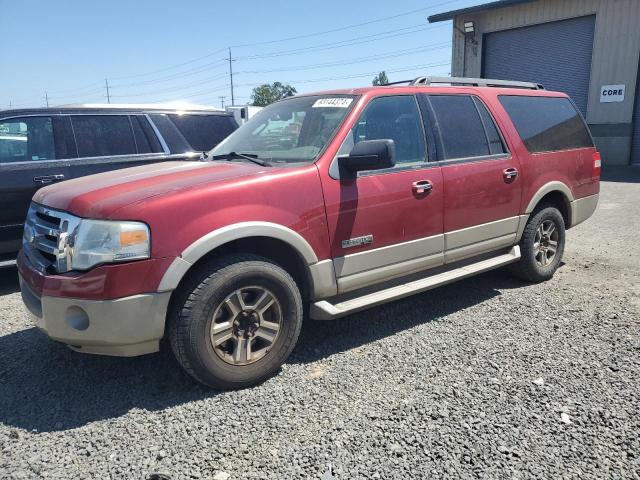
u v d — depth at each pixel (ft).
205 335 10.41
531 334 13.55
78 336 9.98
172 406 10.44
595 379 11.15
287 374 11.71
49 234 11.07
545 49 58.85
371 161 11.63
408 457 8.71
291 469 8.48
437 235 14.19
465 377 11.33
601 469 8.34
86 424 9.87
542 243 17.78
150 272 9.88
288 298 11.43
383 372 11.66
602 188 41.65
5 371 12.09
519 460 8.59
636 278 18.28
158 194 10.33
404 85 14.48
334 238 12.15
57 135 19.54
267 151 13.56
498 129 16.03
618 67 52.60
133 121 21.34
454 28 65.62
